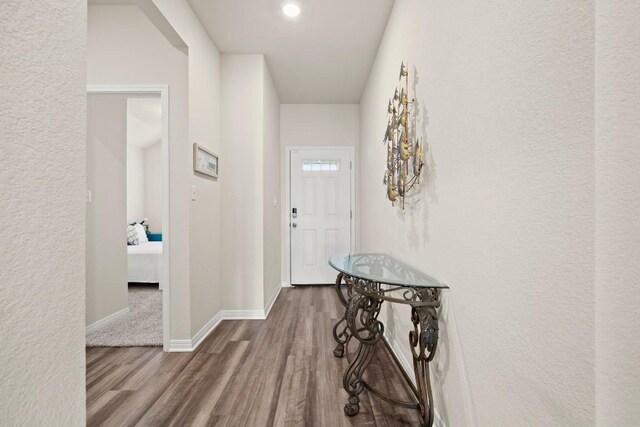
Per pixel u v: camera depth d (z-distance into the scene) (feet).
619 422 1.82
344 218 13.94
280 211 13.64
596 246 1.85
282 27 8.12
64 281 2.00
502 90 2.77
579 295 1.96
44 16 1.86
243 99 9.47
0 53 1.62
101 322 8.55
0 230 1.62
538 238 2.32
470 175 3.41
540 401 2.30
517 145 2.56
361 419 4.58
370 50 9.27
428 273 4.77
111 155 9.07
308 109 13.96
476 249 3.27
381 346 7.39
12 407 1.68
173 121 7.27
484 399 3.12
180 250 7.18
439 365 4.29
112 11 7.34
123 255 9.55
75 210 2.08
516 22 2.56
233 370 6.09
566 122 2.05
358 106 13.97
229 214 9.44
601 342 1.84
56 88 1.94
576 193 1.98
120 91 7.29
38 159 1.83
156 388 5.45
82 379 2.13
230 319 9.32
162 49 7.28
